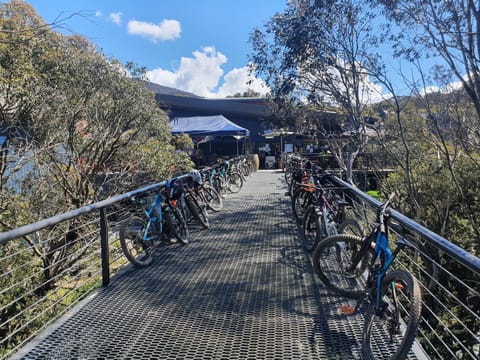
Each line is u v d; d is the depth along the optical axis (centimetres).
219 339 278
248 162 1767
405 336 219
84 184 918
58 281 643
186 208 639
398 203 1012
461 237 828
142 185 1091
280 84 1227
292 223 685
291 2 1131
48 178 820
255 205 895
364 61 1073
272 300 346
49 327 299
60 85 980
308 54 1102
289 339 276
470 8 707
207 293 366
